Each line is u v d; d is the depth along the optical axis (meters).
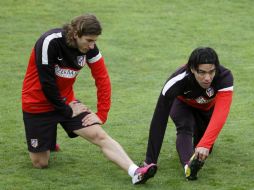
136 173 17.81
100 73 18.97
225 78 18.20
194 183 18.39
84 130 18.42
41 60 18.00
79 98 28.38
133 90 29.64
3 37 38.06
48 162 19.89
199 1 46.44
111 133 23.59
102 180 18.53
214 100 19.50
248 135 23.39
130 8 44.28
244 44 37.91
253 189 18.00
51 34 18.08
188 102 19.73
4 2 44.75
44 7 43.97
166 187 18.00
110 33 39.12
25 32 39.09
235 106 27.28
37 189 17.83
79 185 18.09
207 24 41.50
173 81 18.16
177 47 36.97
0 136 22.91
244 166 20.05
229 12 44.25
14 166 19.75
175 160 20.61
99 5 44.72
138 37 38.59
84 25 17.45
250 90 29.75
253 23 42.03
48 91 18.23
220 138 22.98
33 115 19.00
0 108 26.58
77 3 45.00
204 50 17.47
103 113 19.17
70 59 18.27
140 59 34.69
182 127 19.69
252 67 33.59
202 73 17.50
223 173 19.34
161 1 46.06
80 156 20.83
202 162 18.14
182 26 40.97
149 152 18.27
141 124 24.78
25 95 19.00
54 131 19.20
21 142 22.25
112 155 18.14
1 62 33.66
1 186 18.00
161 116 18.16
